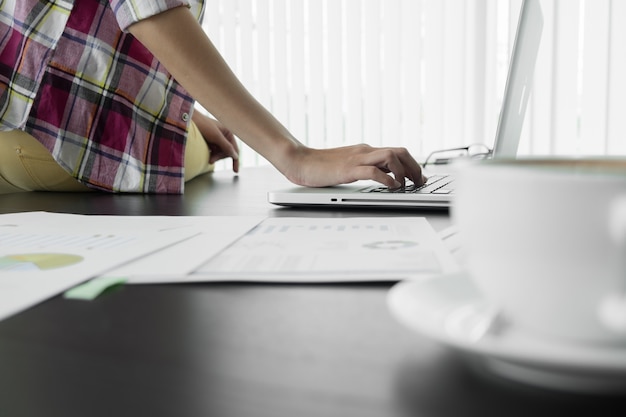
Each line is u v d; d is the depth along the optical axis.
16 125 0.89
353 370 0.19
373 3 2.73
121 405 0.17
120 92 0.91
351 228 0.48
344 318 0.25
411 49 2.72
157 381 0.18
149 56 0.92
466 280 0.24
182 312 0.26
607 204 0.16
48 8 0.88
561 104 2.58
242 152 2.93
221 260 0.35
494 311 0.19
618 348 0.17
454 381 0.18
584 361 0.15
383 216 0.58
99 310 0.26
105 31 0.91
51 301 0.28
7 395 0.17
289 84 2.85
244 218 0.54
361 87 2.79
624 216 0.16
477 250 0.19
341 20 2.77
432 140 2.74
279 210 0.64
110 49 0.91
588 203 0.17
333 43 2.79
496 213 0.18
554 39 2.54
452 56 2.69
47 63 0.88
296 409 0.16
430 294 0.22
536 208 0.17
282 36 2.82
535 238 0.17
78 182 0.95
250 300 0.28
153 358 0.20
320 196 0.66
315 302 0.27
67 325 0.24
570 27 2.54
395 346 0.21
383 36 2.74
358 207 0.66
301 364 0.20
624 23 2.50
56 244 0.40
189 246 0.40
